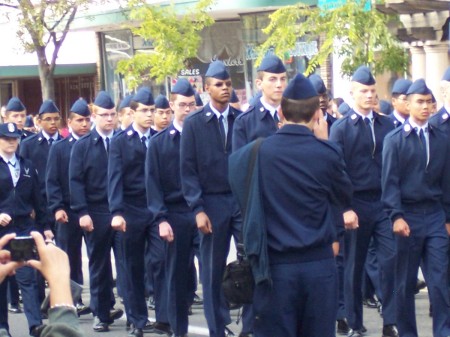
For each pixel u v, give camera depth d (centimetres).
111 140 1193
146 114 1191
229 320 1073
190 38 2491
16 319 1363
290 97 753
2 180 1188
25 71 3609
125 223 1188
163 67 2466
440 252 1016
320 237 742
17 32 2872
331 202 766
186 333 1138
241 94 3003
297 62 2552
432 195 1019
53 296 418
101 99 1246
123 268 1206
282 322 746
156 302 1184
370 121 1116
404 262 1030
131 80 2548
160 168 1115
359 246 1116
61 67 3544
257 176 745
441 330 1015
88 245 1253
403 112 1297
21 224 1202
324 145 753
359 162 1108
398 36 1941
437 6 1780
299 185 741
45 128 1454
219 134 1051
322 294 746
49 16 2858
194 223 1123
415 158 1012
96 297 1247
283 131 754
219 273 1056
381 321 1227
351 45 1944
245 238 743
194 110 1119
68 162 1323
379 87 2255
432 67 1897
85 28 3275
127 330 1253
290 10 2047
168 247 1128
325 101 1270
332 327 755
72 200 1241
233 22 2994
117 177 1179
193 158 1047
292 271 739
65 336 409
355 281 1120
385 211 1039
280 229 741
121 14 2955
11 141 1191
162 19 2473
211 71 1055
